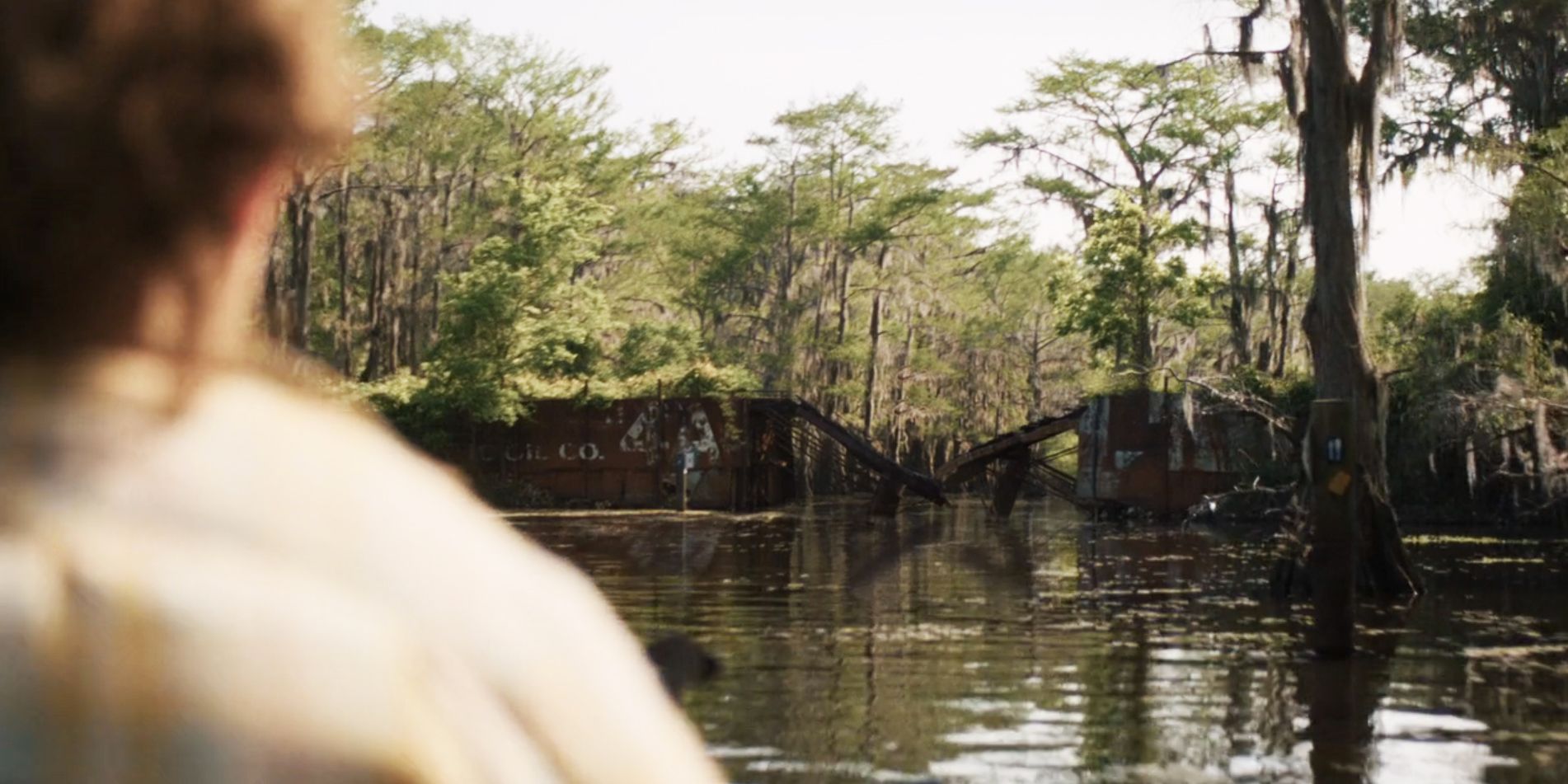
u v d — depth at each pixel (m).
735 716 10.02
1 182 0.52
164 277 0.54
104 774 0.47
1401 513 37.28
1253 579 22.09
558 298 51.88
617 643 0.58
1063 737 9.38
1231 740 9.36
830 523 40.62
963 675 12.03
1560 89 42.25
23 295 0.53
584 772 0.53
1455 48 43.38
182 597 0.48
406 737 0.49
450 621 0.52
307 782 0.48
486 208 64.75
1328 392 20.97
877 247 79.88
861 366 78.69
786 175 77.44
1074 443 79.38
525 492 49.22
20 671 0.47
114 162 0.53
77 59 0.53
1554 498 31.44
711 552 28.33
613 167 68.69
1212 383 38.41
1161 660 13.02
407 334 63.75
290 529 0.52
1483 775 8.41
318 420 0.56
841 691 11.14
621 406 49.16
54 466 0.50
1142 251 55.09
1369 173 21.70
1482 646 14.14
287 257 53.91
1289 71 22.31
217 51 0.54
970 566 24.83
